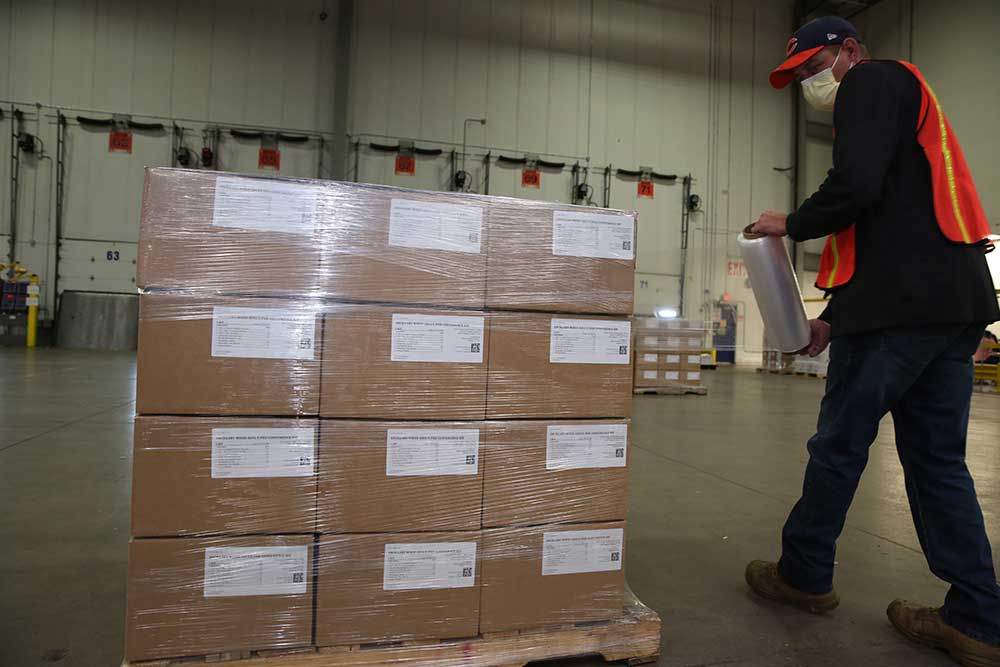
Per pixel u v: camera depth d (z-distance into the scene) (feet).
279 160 37.22
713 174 44.45
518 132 40.50
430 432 4.11
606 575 4.47
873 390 4.60
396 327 4.06
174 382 3.76
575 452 4.40
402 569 4.09
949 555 4.63
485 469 4.22
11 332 34.40
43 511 7.25
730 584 5.92
